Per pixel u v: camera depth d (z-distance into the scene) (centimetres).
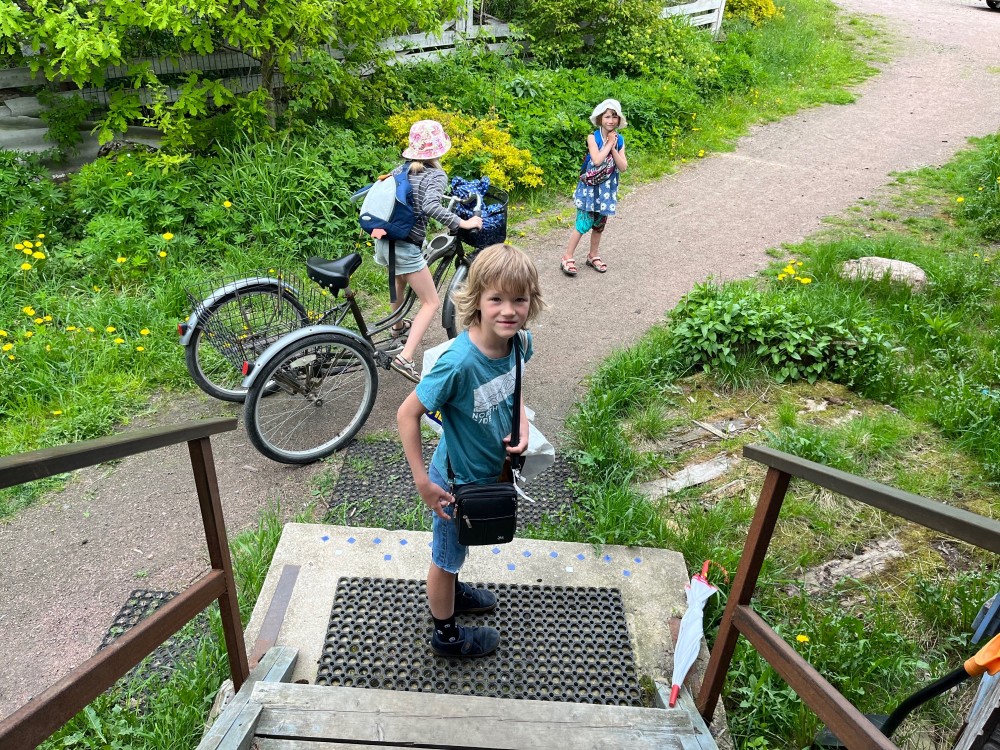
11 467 126
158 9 568
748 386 496
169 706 280
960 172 910
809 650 309
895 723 213
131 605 338
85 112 699
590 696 283
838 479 179
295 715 228
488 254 214
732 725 281
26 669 309
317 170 671
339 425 457
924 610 336
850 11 1770
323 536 353
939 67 1389
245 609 322
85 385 474
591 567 343
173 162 634
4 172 627
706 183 889
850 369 503
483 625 310
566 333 571
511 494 236
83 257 581
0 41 600
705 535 371
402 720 228
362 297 604
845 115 1137
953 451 444
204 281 566
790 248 717
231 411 468
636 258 703
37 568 357
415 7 716
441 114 797
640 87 1022
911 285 614
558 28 1032
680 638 290
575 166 855
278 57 697
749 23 1423
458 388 224
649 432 456
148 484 412
